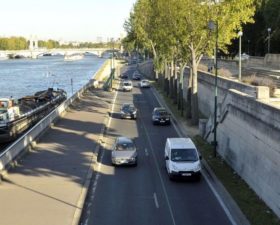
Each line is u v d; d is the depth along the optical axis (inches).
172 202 975.0
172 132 1809.8
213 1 1802.4
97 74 4837.6
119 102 2758.4
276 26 2930.6
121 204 960.3
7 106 1881.2
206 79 2172.7
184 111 2320.4
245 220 858.1
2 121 1828.2
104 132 1788.9
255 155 1039.0
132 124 2003.0
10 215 856.3
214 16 1800.0
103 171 1232.8
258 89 1091.3
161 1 2167.8
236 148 1209.4
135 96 3083.2
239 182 1112.8
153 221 861.2
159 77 3850.9
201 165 1268.5
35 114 2261.3
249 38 3545.8
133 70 5984.3
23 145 1352.1
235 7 1770.4
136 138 1692.9
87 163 1251.8
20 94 4227.4
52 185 1050.1
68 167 1208.2
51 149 1414.9
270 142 938.7
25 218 839.7
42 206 906.7
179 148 1192.2
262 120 989.2
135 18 3814.0
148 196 1016.9
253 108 1056.8
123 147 1312.7
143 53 6087.6
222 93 1702.8
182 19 1881.2
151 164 1315.2
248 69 2442.2
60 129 1759.4
